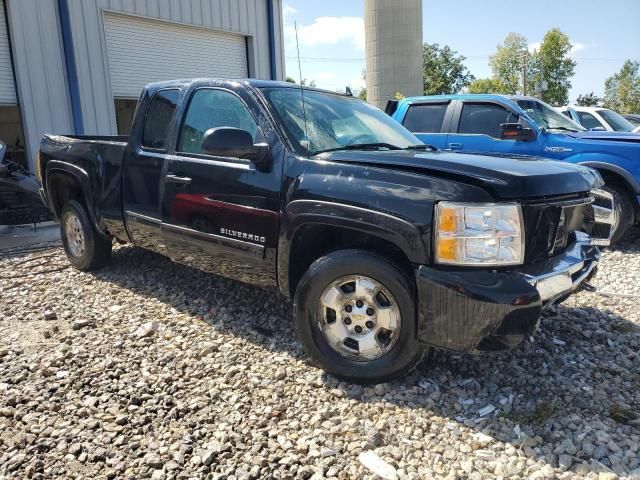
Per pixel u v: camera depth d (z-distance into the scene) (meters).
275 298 4.81
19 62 11.19
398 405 3.12
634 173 6.76
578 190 3.31
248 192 3.72
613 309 4.66
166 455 2.66
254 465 2.59
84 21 12.23
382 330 3.22
